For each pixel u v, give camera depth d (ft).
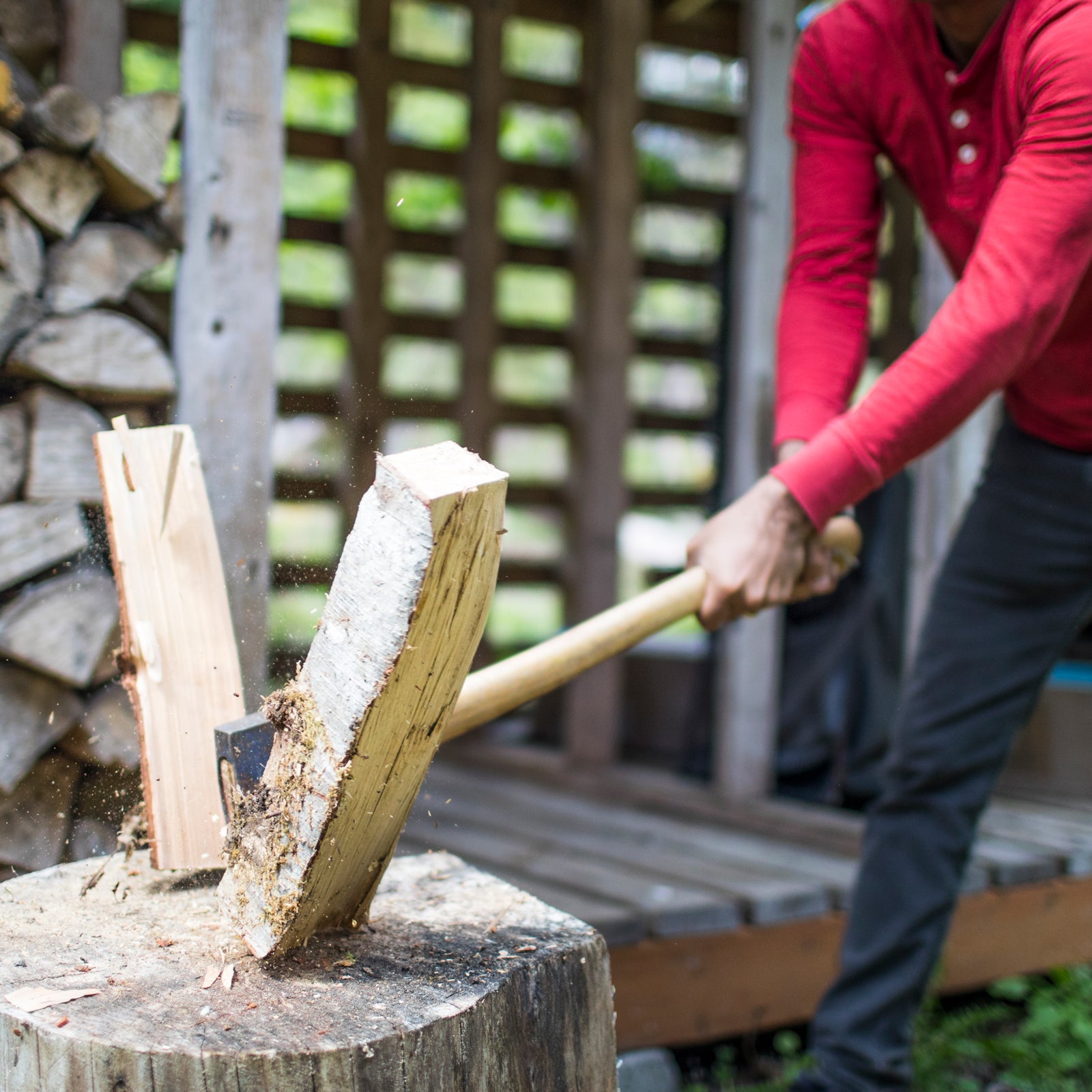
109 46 6.30
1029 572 5.72
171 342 6.46
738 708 10.23
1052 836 9.36
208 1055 2.62
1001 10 4.70
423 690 2.87
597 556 12.36
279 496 6.29
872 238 5.75
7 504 5.74
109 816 5.75
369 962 3.17
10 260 5.67
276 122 6.19
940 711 5.81
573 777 11.33
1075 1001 8.27
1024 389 5.64
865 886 5.92
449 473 2.76
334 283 15.69
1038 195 4.23
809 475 4.43
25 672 5.66
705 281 15.57
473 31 12.95
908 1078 5.72
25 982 2.95
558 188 13.70
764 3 9.86
